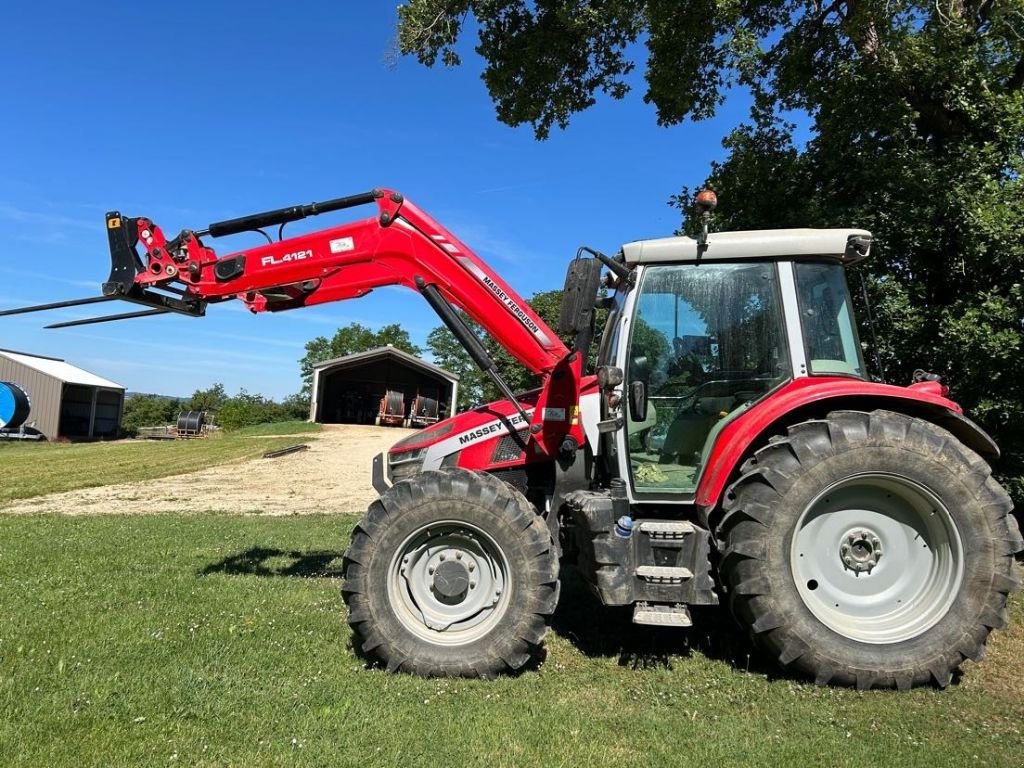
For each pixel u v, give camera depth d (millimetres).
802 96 8984
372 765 2803
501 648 3773
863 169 7438
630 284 4379
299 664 3871
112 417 40750
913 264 7262
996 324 6484
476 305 4496
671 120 10430
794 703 3541
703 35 9406
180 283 4902
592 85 10836
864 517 3932
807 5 9102
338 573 6125
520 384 5434
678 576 3727
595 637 4465
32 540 7383
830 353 4215
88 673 3615
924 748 3086
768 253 4223
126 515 9852
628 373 4312
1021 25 7082
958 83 7102
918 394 3979
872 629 3828
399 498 3891
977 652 3717
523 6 10242
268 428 32375
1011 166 6773
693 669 3973
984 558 3723
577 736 3107
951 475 3740
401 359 38031
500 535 3826
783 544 3766
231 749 2889
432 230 4547
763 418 3914
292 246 4746
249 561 6566
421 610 3932
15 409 32062
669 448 4301
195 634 4273
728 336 4273
